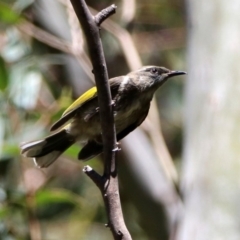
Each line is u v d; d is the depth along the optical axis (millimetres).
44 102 12141
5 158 9852
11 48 10945
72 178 13555
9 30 11055
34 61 10727
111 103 5414
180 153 14617
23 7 10773
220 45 8445
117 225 5188
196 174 7340
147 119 10703
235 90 7848
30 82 10344
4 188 9797
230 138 7379
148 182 9938
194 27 8938
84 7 4957
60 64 10938
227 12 8727
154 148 10500
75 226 13125
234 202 6824
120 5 13594
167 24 15359
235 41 8391
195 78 8414
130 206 13305
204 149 7473
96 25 5043
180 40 15172
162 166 10305
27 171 10539
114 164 5406
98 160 11094
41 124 10172
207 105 7902
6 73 9969
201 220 6852
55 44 10766
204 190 7059
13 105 10094
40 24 11047
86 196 13594
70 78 10852
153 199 9797
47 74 11734
